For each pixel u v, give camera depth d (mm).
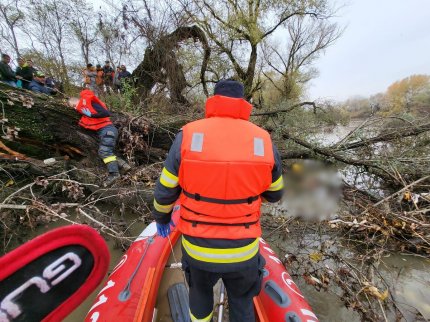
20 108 4098
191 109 7043
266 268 2445
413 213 3875
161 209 1614
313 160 5719
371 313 2613
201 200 1424
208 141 1396
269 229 4102
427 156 5184
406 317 2672
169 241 2641
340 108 8414
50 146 4465
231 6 9977
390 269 3352
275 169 1527
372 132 5953
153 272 2312
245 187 1397
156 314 2252
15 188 3939
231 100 1468
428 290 3031
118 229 3580
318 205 4699
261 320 1951
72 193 3781
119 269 2469
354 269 3068
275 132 6191
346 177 5719
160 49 7477
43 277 910
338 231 4027
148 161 5262
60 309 970
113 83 7473
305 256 3512
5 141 4070
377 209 3961
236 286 1593
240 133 1438
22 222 3428
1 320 832
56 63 9094
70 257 968
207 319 1695
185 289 2398
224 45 9953
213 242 1424
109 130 4324
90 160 4688
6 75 6215
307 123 7129
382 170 4938
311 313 2078
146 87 7820
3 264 817
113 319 1908
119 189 4062
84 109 4145
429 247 3537
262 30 10641
